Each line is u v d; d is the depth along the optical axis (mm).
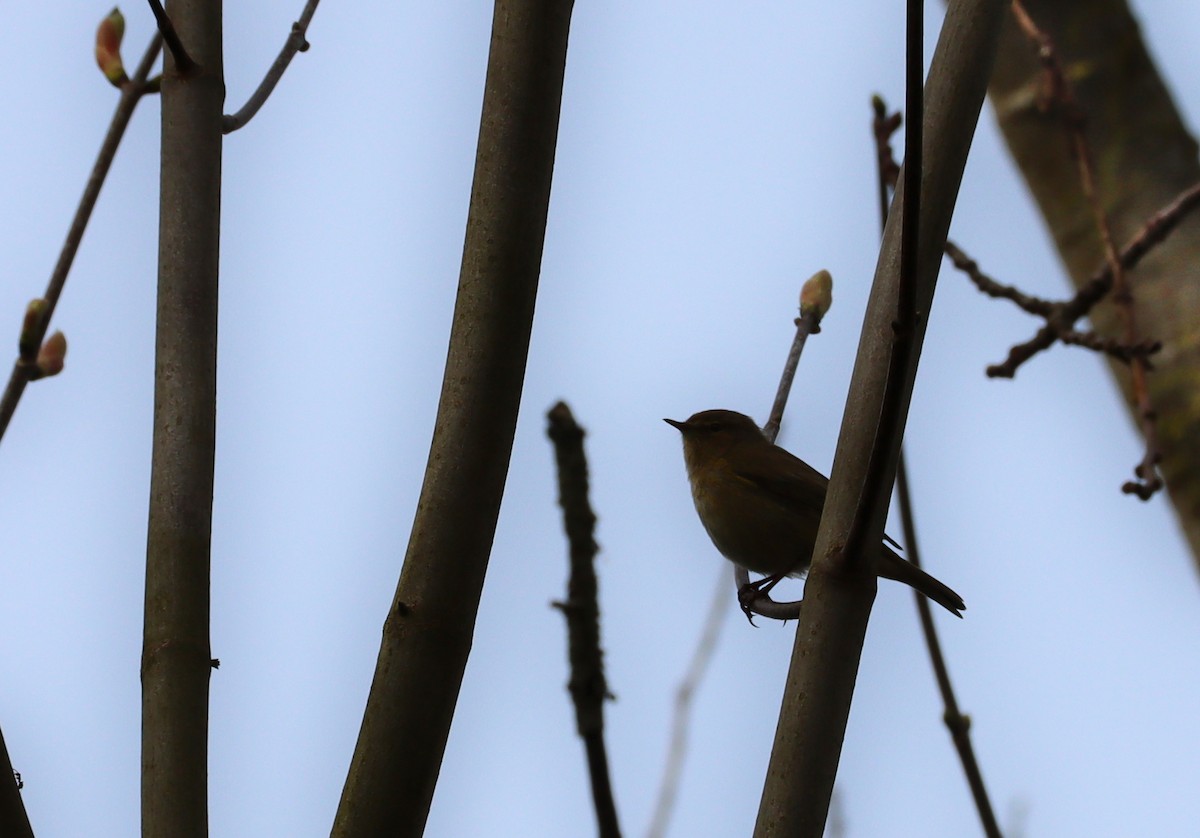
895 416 5754
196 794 5871
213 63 7219
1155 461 8969
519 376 6289
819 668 5863
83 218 7609
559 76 6527
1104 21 10695
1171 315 9656
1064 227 10523
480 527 6137
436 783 5980
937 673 8836
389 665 5988
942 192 6312
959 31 6496
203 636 6168
